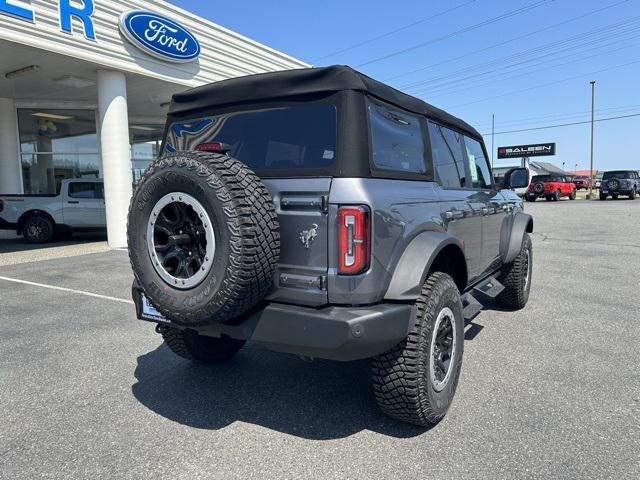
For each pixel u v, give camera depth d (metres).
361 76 2.85
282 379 3.76
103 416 3.16
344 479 2.46
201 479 2.47
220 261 2.48
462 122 4.56
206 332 2.92
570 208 24.81
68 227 12.73
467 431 2.92
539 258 9.52
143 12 11.22
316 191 2.62
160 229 2.72
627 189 31.89
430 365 2.87
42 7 9.34
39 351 4.39
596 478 2.44
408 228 2.89
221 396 3.46
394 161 3.07
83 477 2.49
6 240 13.77
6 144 14.41
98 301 6.25
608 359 4.07
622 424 2.97
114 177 11.18
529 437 2.83
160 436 2.90
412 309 2.77
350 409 3.25
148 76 11.74
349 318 2.48
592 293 6.55
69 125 15.78
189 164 2.57
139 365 4.05
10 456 2.69
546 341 4.55
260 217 2.50
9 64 10.59
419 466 2.56
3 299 6.37
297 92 2.92
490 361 4.04
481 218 4.30
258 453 2.71
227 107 3.26
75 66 10.74
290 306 2.67
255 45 15.34
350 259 2.55
